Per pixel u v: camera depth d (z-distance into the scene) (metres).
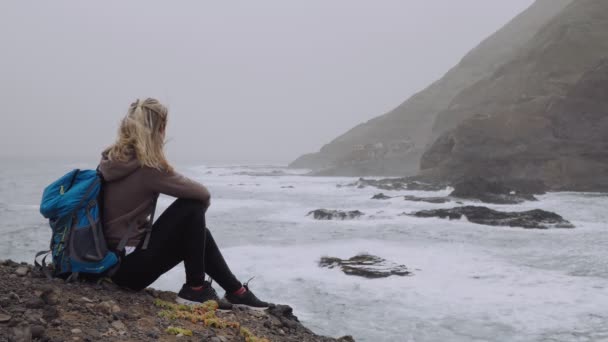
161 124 3.55
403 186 38.53
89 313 3.42
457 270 11.20
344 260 11.76
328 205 27.88
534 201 27.80
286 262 12.00
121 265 3.71
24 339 2.86
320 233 17.28
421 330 7.47
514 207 25.39
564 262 12.21
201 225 3.79
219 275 4.18
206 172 81.31
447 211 20.75
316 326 7.63
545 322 7.73
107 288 3.83
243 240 15.66
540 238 16.05
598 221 20.41
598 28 47.38
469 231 17.61
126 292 3.90
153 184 3.53
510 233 17.11
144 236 3.69
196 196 3.68
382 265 11.30
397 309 8.45
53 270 3.95
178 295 4.06
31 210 24.09
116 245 3.60
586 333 7.24
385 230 17.95
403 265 11.43
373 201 29.67
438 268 11.40
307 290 9.60
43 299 3.43
